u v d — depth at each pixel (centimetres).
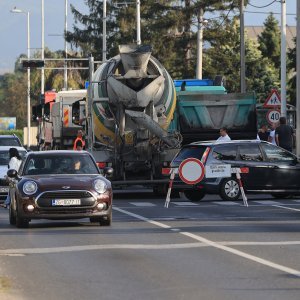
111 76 7788
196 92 9625
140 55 7669
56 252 4256
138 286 3294
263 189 7769
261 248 4362
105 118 7938
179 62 19525
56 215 5322
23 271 3662
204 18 18500
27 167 5678
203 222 5725
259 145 7819
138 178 8162
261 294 3111
